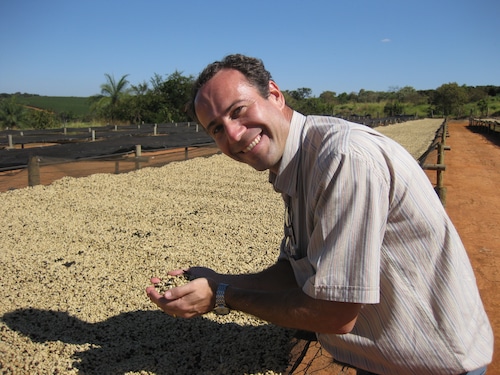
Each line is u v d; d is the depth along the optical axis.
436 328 1.35
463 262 1.37
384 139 1.34
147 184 7.06
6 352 2.35
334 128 1.35
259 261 3.74
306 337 2.48
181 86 30.30
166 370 2.24
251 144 1.41
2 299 2.96
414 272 1.35
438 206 1.35
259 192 6.63
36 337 2.51
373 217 1.24
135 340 2.52
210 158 10.42
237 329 2.63
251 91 1.38
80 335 2.55
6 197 5.95
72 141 16.50
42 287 3.17
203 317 2.77
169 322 2.71
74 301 2.96
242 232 4.58
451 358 1.35
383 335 1.42
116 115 30.08
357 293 1.25
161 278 3.34
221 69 1.40
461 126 31.94
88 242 4.18
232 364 2.28
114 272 3.47
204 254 3.89
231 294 1.58
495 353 2.52
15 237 4.29
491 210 6.07
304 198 1.49
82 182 7.04
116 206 5.56
